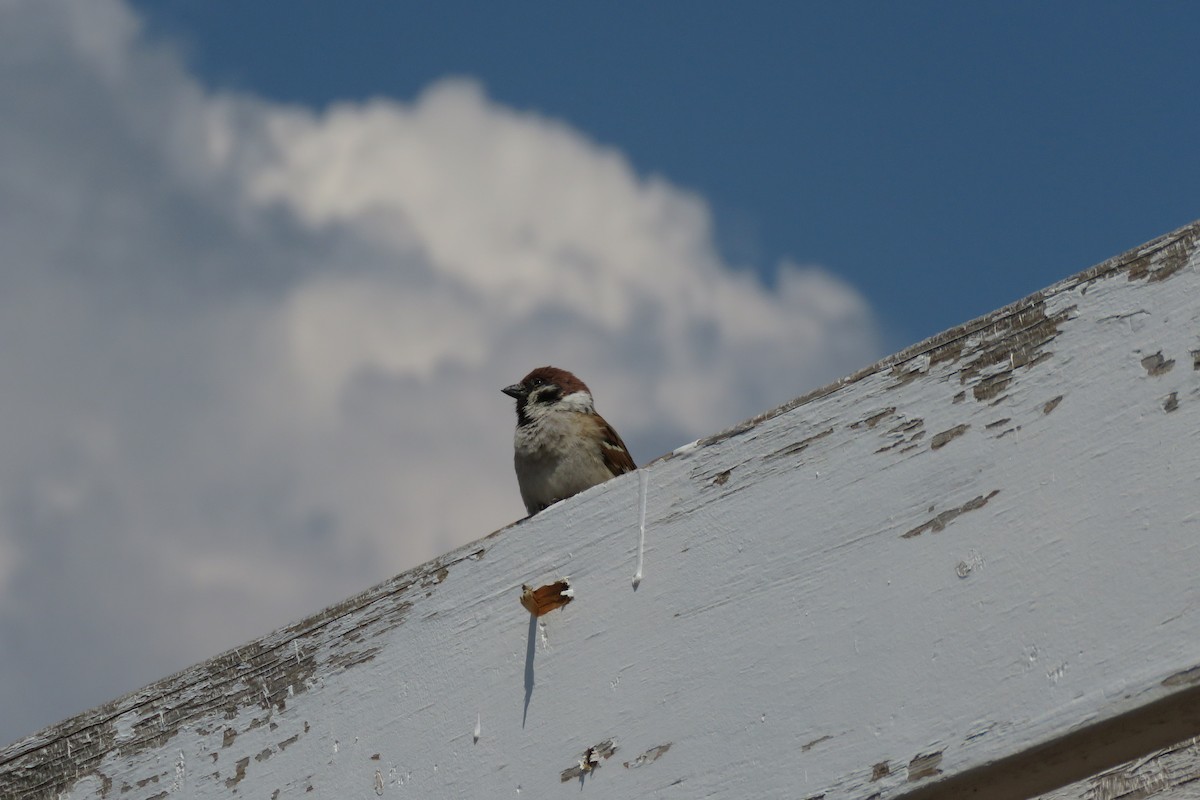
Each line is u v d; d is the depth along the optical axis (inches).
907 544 165.8
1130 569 149.2
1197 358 152.8
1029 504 158.6
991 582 157.9
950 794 157.9
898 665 161.0
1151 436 152.9
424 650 204.4
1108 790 166.9
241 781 214.2
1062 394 161.0
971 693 154.9
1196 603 143.8
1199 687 141.4
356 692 208.8
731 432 186.1
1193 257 156.8
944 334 172.6
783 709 167.5
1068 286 164.7
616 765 178.2
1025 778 155.5
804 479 177.2
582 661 187.3
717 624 177.2
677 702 176.4
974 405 167.0
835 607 168.4
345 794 202.2
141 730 228.4
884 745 158.6
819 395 180.1
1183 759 163.2
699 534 183.8
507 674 194.1
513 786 186.5
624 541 190.2
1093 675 147.7
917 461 168.9
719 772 169.2
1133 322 158.6
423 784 195.6
